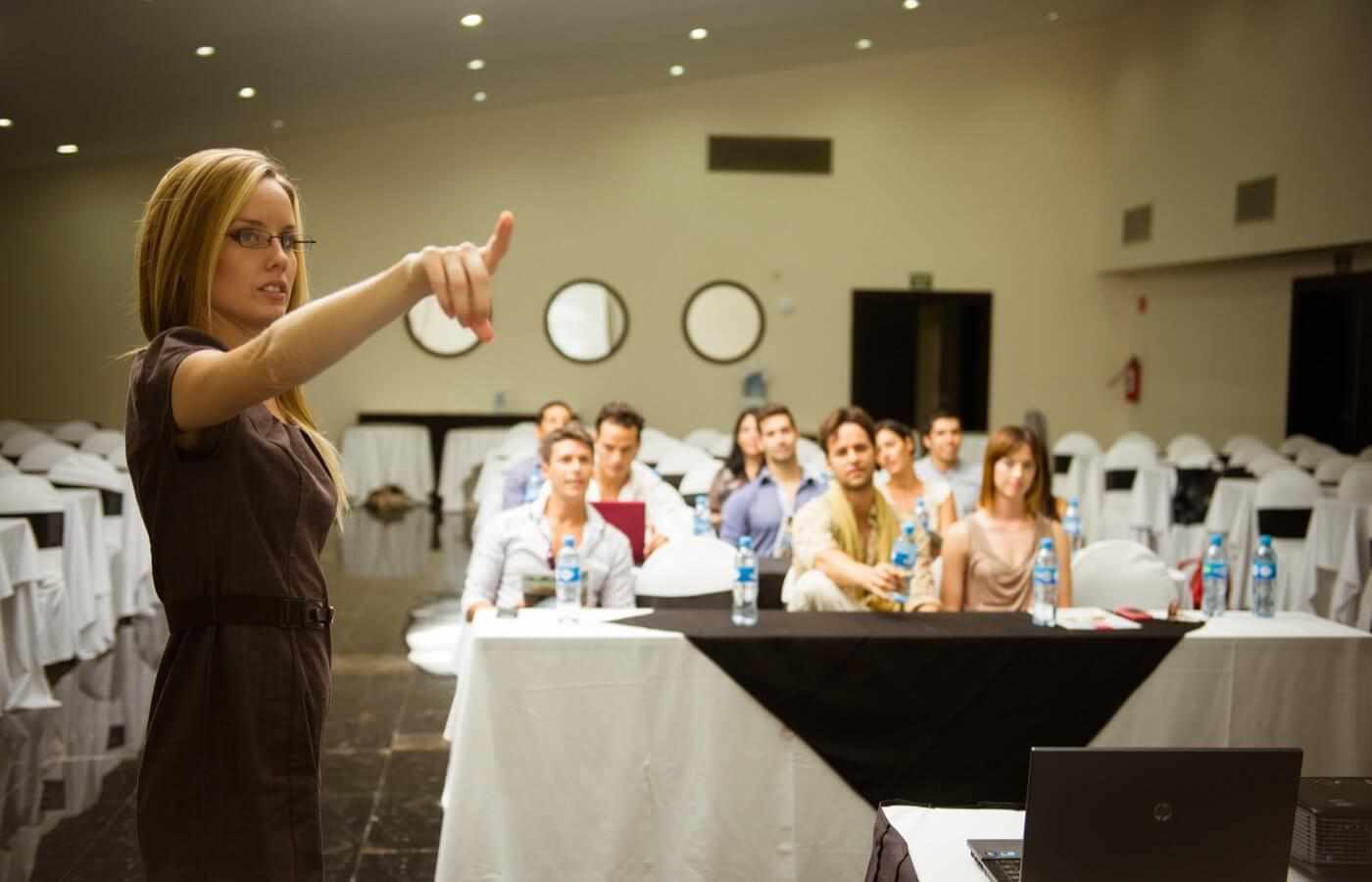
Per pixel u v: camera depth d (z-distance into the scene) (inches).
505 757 131.3
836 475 164.2
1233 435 488.4
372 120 508.7
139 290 53.9
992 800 136.6
